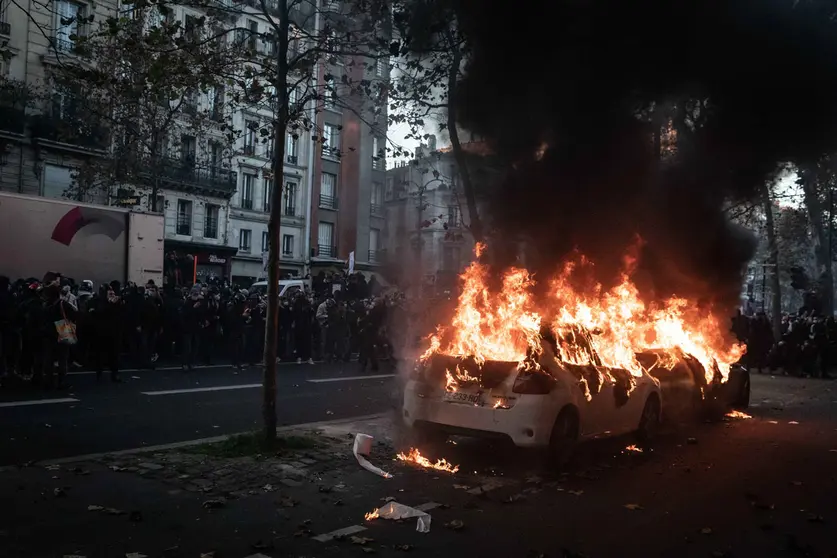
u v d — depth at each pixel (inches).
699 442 358.3
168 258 1054.4
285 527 200.7
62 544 177.9
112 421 343.3
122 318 535.5
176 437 315.9
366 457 287.1
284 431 331.6
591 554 189.2
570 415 281.3
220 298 653.9
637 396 329.7
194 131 1003.3
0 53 322.3
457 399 280.7
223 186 1391.5
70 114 897.5
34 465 249.9
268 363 292.4
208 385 482.3
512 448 306.3
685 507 238.2
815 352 732.0
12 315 463.5
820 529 218.8
